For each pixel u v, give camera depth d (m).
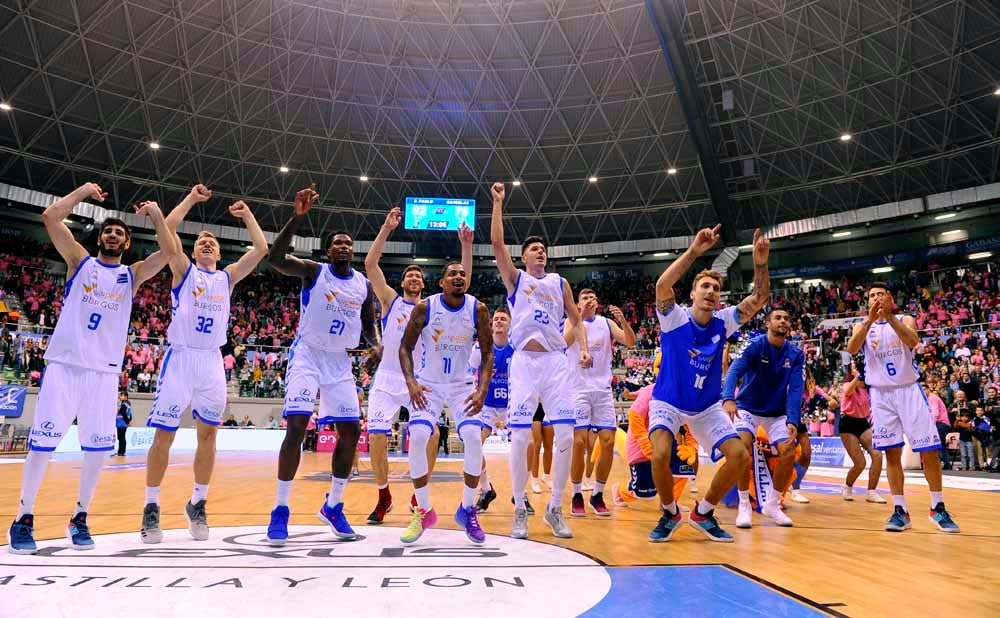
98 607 1.94
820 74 21.67
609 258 31.77
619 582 2.42
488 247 30.61
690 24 20.12
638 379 22.06
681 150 25.81
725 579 2.50
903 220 26.16
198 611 1.91
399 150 26.95
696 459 5.40
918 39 19.62
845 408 6.32
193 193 3.94
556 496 3.72
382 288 4.91
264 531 3.67
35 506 4.89
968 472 11.30
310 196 3.59
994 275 22.83
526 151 27.06
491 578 2.44
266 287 29.27
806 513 5.13
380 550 3.08
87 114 22.48
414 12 22.05
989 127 21.44
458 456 17.22
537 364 3.85
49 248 25.42
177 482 7.23
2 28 18.95
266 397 21.47
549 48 23.16
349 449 3.58
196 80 22.53
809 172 25.48
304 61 23.12
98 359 3.34
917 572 2.72
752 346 4.95
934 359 17.94
